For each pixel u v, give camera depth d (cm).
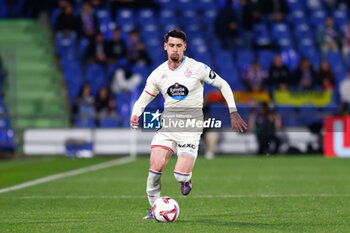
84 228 2133
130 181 4075
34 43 8338
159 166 2227
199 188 3612
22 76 7888
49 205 2878
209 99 6309
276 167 5219
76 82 7744
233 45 8356
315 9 9325
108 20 8569
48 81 7869
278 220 2300
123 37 8406
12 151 6400
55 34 8275
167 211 2220
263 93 7250
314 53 8488
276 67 7531
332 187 3638
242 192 3391
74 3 8794
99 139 6550
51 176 4475
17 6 8831
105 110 6881
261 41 8538
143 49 7881
